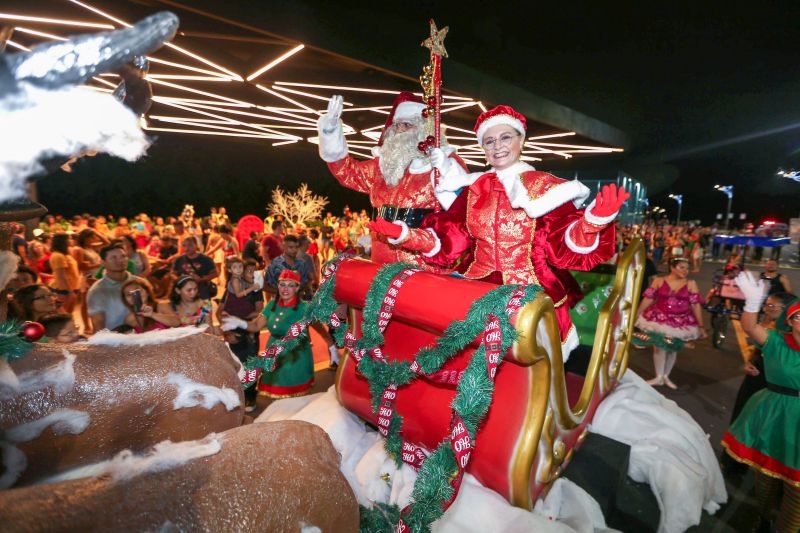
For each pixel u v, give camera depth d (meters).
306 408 3.02
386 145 3.37
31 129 0.52
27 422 0.81
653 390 3.82
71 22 7.41
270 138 22.06
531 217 2.48
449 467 1.58
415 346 2.38
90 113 0.56
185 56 10.14
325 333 5.29
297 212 21.86
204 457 0.81
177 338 1.05
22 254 7.64
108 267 3.84
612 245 2.34
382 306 2.19
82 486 0.71
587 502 2.36
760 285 3.16
